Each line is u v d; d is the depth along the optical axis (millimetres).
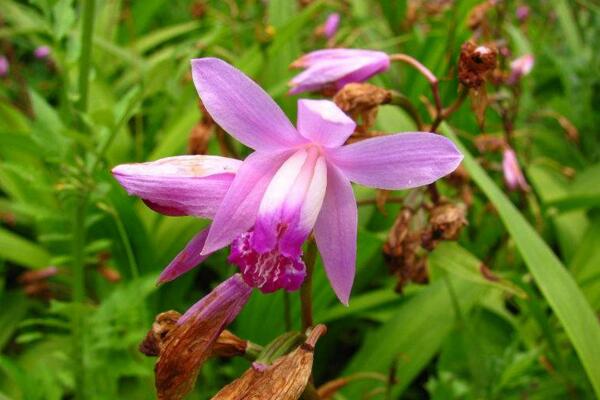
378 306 282
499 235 295
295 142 128
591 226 297
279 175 126
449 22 385
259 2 432
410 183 123
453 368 246
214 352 140
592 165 378
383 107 291
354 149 124
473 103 173
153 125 376
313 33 458
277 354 131
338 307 270
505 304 320
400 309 256
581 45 451
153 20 615
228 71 118
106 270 297
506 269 307
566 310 186
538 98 483
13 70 423
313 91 192
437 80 184
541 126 428
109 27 456
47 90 445
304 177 126
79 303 222
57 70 407
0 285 316
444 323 245
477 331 269
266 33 312
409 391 290
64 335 278
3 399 222
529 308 223
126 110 226
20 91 430
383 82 345
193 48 333
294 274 126
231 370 259
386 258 197
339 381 199
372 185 128
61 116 288
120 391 269
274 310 249
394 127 283
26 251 307
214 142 327
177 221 294
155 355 145
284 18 356
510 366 225
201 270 346
